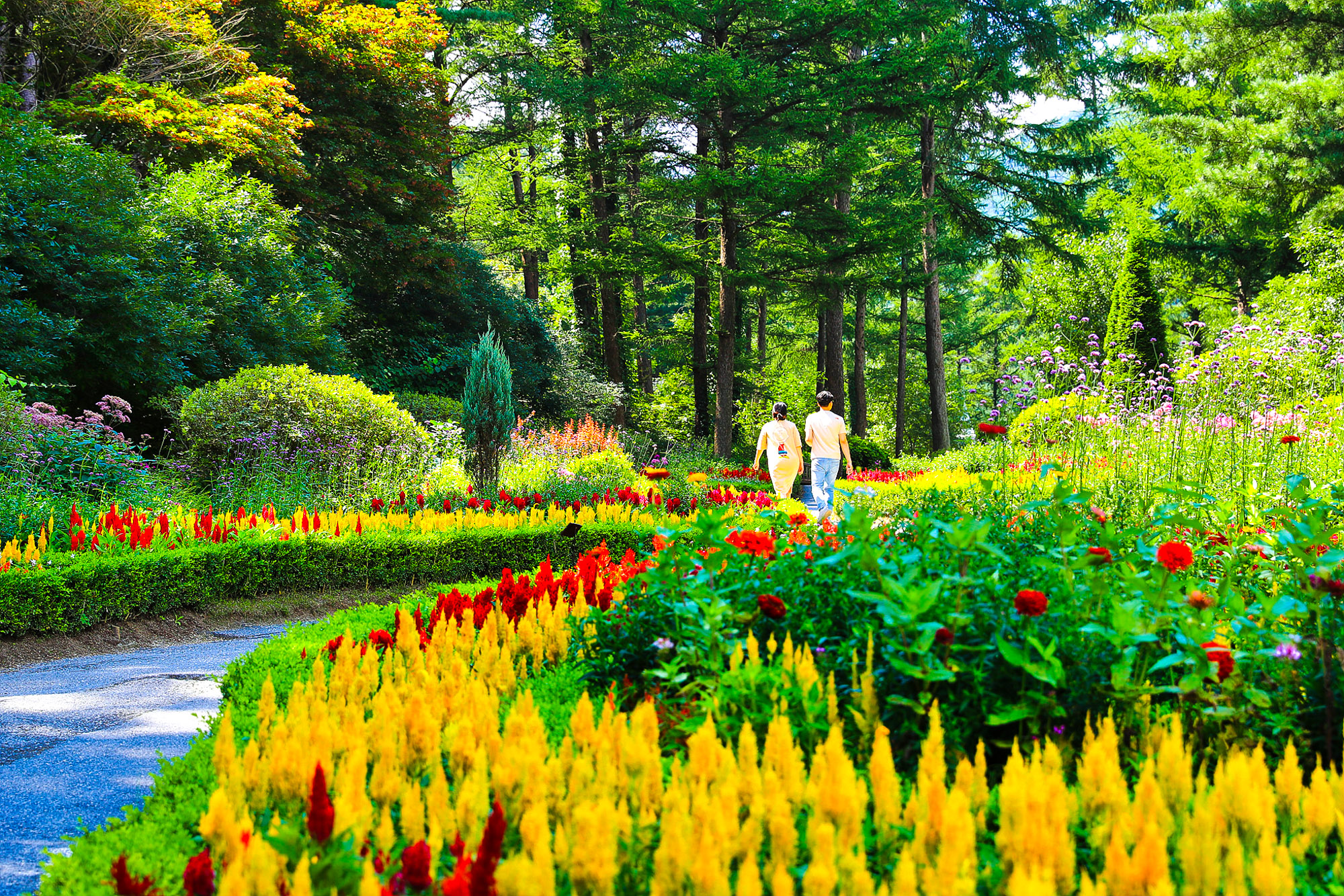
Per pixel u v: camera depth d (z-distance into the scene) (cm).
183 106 1658
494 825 193
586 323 3222
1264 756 275
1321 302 1684
